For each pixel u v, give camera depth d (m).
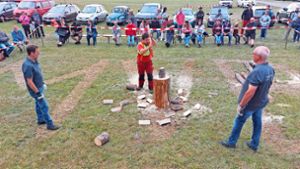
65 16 18.55
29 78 4.78
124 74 8.79
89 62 10.27
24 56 11.28
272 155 4.55
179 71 9.09
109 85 7.79
